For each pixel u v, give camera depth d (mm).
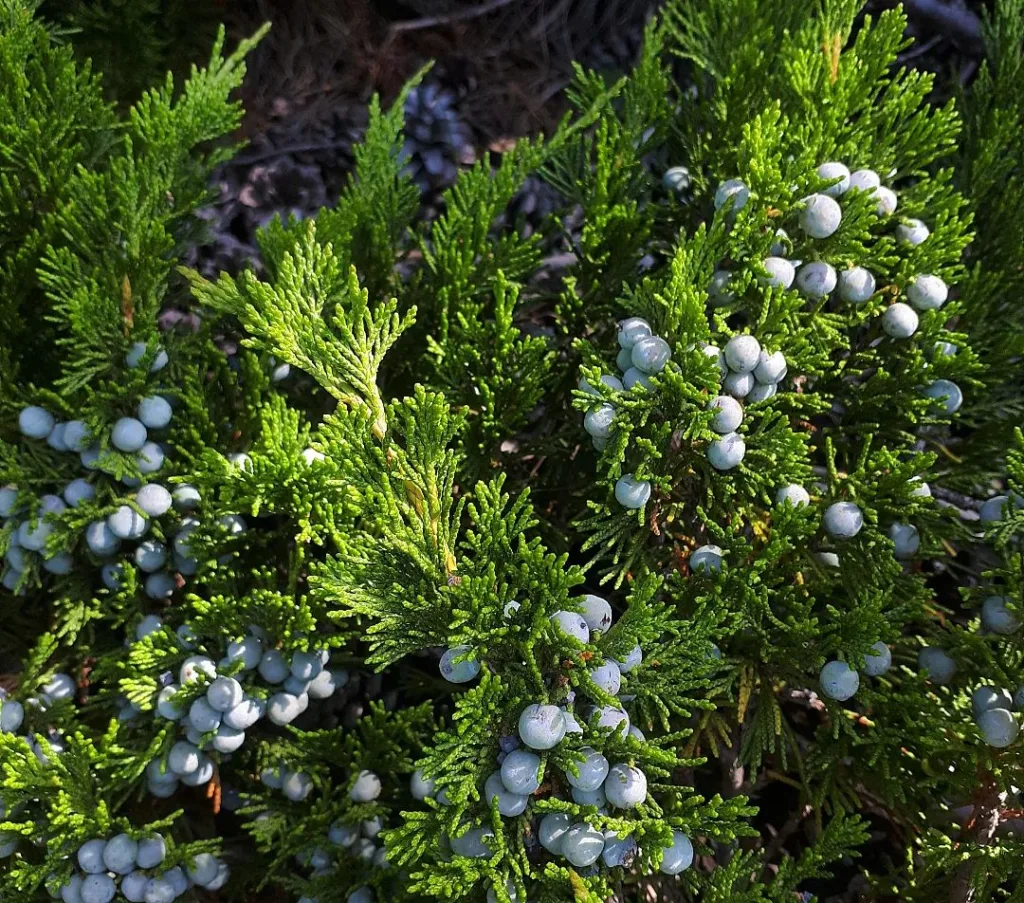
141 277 360
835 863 390
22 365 380
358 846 361
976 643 327
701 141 383
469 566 311
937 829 336
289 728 350
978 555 376
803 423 358
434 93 578
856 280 346
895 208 362
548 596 301
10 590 382
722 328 329
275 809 361
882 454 331
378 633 345
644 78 382
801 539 340
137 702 337
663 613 307
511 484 377
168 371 365
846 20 372
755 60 369
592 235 368
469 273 371
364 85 592
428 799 304
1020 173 395
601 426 326
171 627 354
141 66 468
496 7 623
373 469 314
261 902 377
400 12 615
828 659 337
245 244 515
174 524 363
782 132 349
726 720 361
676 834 308
